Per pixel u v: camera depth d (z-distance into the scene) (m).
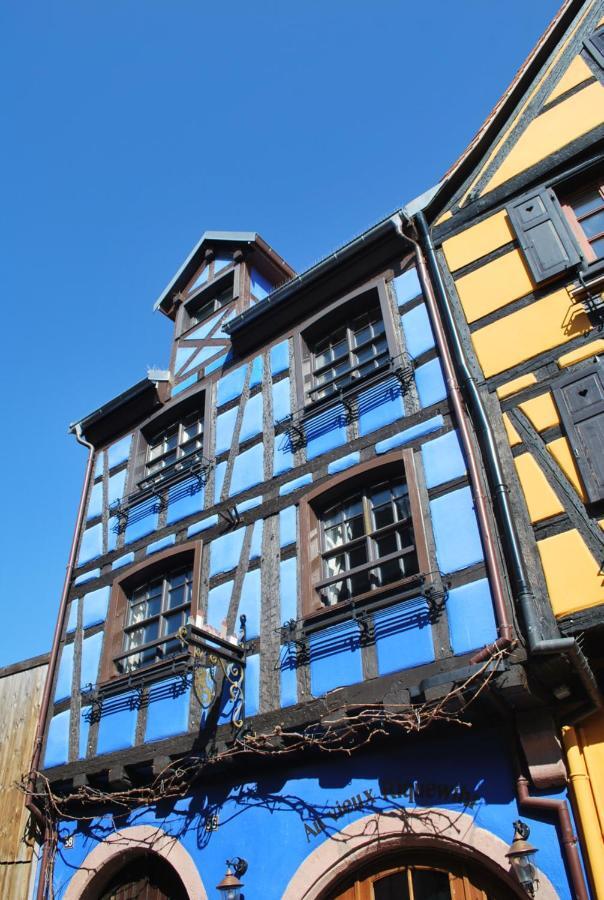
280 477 8.20
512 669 5.29
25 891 8.33
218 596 8.00
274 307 9.46
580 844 4.97
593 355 6.21
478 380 6.82
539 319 6.71
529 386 6.45
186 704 7.64
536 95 7.95
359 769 6.21
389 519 7.12
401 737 6.10
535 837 5.13
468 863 5.57
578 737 5.38
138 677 8.27
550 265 6.79
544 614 5.49
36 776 8.63
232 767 7.06
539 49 8.07
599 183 7.17
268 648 7.20
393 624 6.38
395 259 8.50
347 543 7.24
